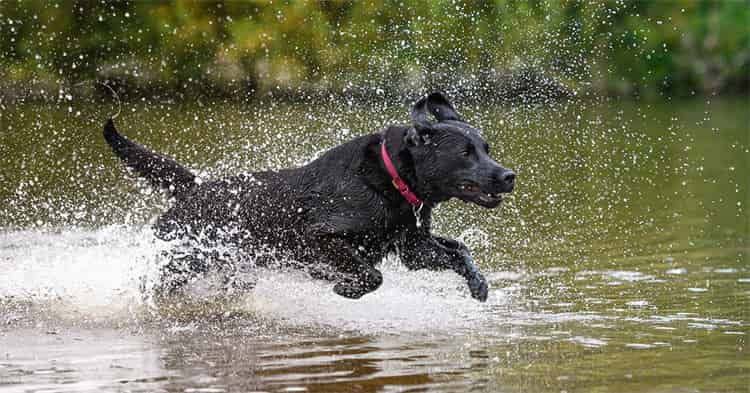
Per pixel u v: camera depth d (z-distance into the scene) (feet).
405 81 73.15
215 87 96.94
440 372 22.52
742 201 50.93
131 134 68.33
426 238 29.27
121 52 95.45
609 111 94.79
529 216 46.91
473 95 71.92
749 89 122.11
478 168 26.66
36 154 62.08
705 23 118.83
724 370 22.40
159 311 29.45
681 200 51.49
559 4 78.64
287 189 29.43
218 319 28.48
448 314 28.91
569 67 82.74
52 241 39.34
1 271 34.06
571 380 21.77
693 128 85.56
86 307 29.71
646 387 21.16
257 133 65.57
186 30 97.30
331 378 22.07
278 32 91.97
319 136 56.59
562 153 66.80
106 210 46.62
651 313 28.50
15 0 90.02
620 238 41.37
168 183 31.71
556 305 29.84
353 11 83.15
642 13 110.93
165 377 22.18
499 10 72.64
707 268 34.94
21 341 25.67
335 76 83.25
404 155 27.55
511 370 22.67
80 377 22.17
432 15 72.84
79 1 93.25
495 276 34.27
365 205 28.02
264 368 22.95
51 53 91.76
